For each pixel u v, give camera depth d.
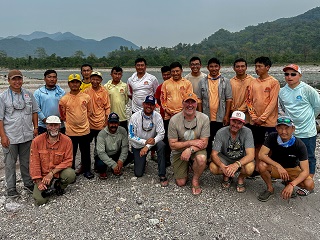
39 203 4.92
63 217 4.57
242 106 6.04
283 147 4.79
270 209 4.75
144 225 4.34
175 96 6.18
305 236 4.08
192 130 5.38
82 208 4.82
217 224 4.36
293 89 5.25
